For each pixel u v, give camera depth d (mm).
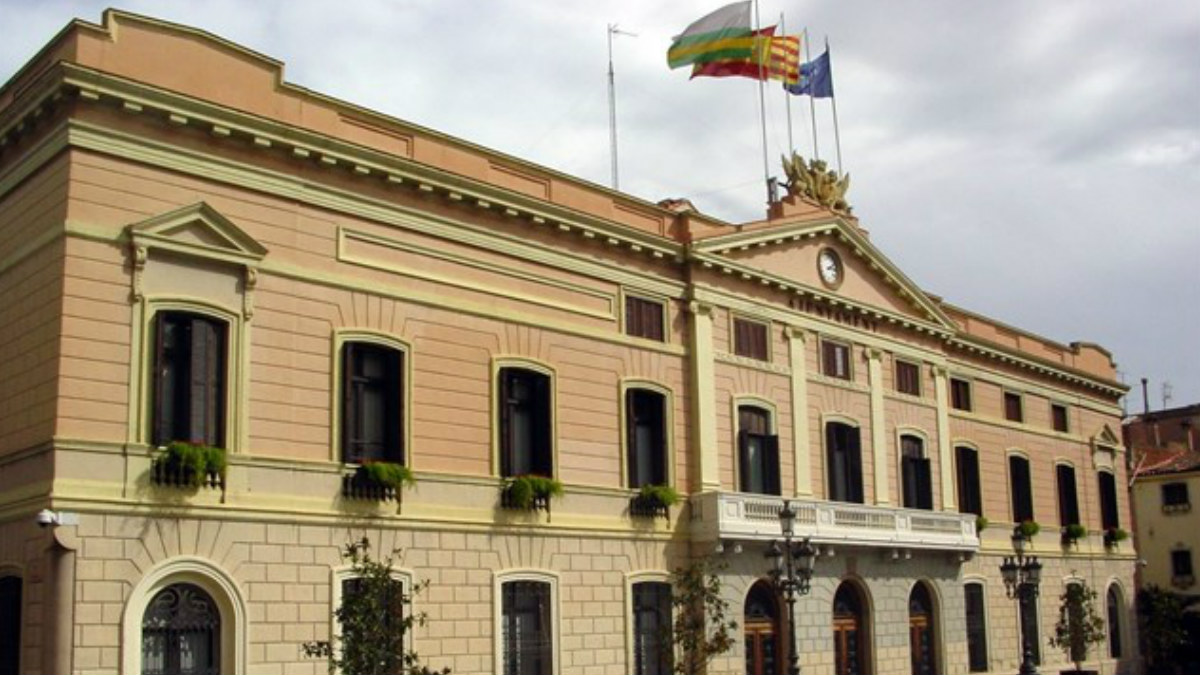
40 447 21734
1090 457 50281
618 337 31188
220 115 23953
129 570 21844
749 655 32875
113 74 22688
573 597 29000
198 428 23234
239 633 23062
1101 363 52250
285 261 24844
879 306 39344
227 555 23141
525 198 29000
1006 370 46000
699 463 32344
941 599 39500
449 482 26828
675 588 31219
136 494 22109
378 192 26594
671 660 29828
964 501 42500
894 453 39125
